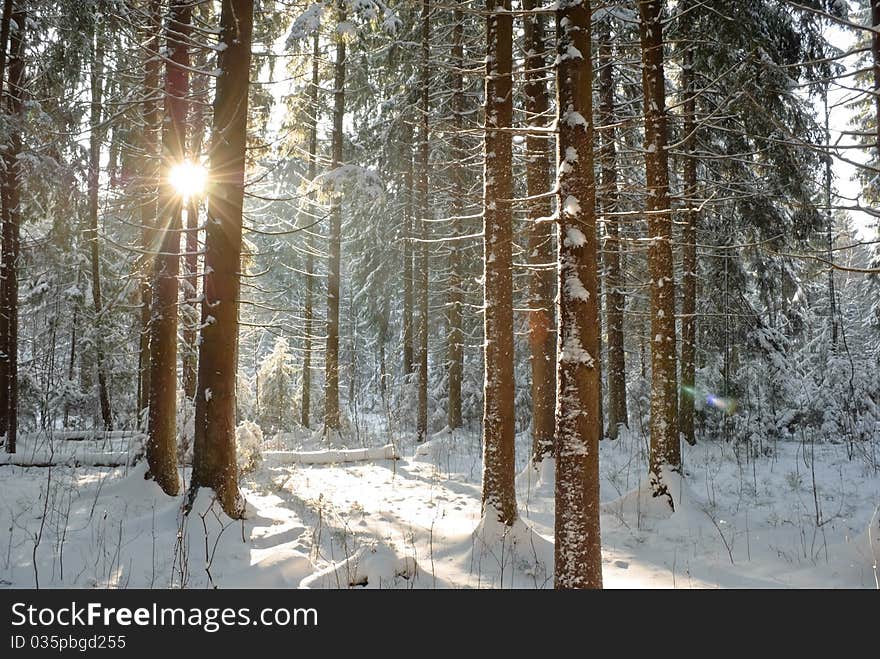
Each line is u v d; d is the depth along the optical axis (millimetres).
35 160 11555
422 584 6238
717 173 13336
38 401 16281
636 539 8094
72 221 13000
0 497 8281
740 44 11586
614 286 14820
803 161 12500
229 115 8242
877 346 22594
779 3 12516
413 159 17609
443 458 14062
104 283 17531
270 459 13359
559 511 5496
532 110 11094
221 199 8141
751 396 15805
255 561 6512
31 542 6777
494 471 7633
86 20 10266
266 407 20141
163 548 6820
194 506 7602
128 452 11695
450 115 15422
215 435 7918
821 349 20250
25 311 17938
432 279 20938
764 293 14852
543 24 11625
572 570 5383
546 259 11195
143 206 10773
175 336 9547
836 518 8398
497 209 7871
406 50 15375
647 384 18531
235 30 8312
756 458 12938
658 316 9523
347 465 13422
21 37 12367
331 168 16641
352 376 30469
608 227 14570
